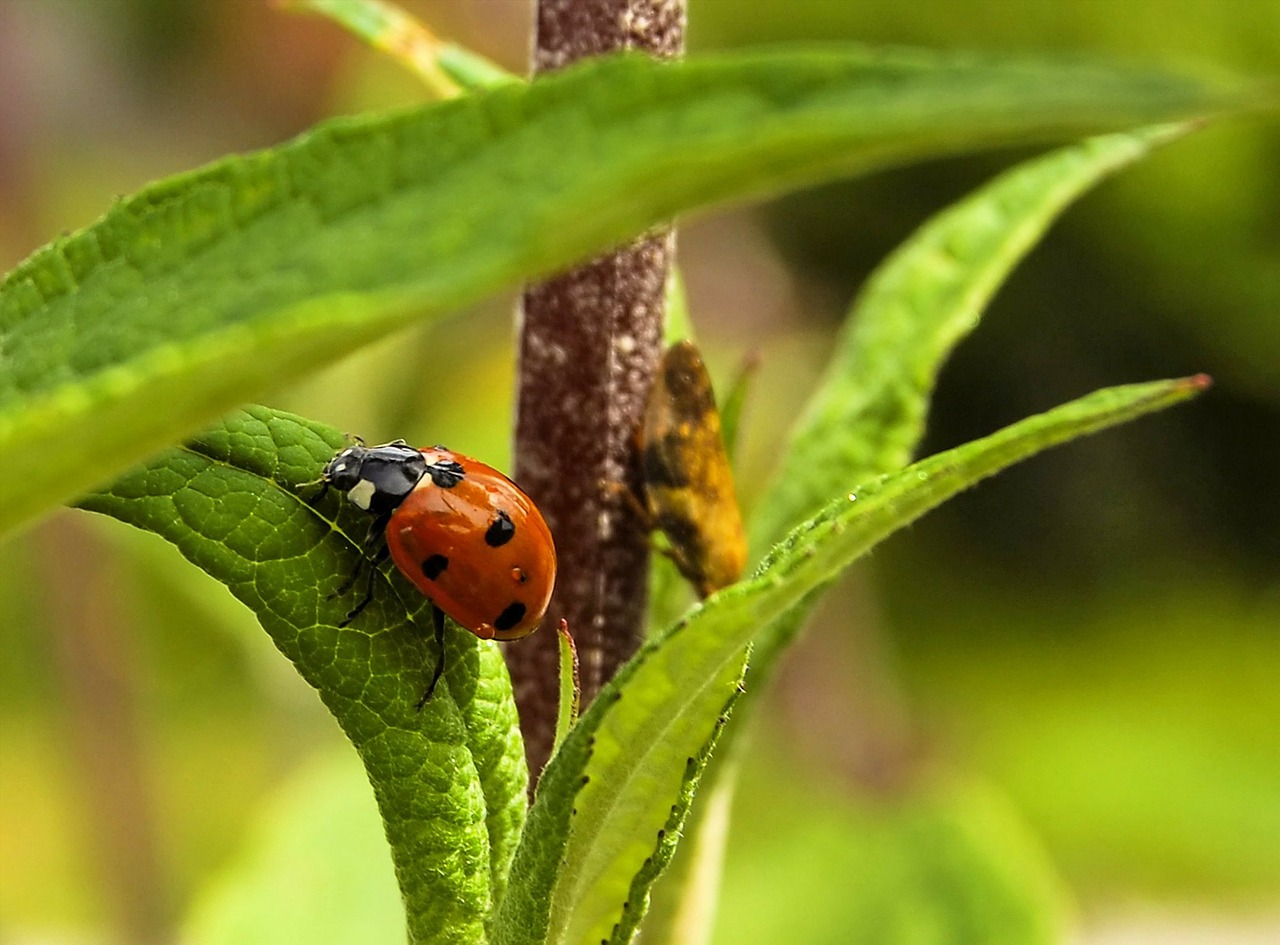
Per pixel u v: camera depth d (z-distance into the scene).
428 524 0.07
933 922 0.15
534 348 0.08
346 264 0.05
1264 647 0.52
